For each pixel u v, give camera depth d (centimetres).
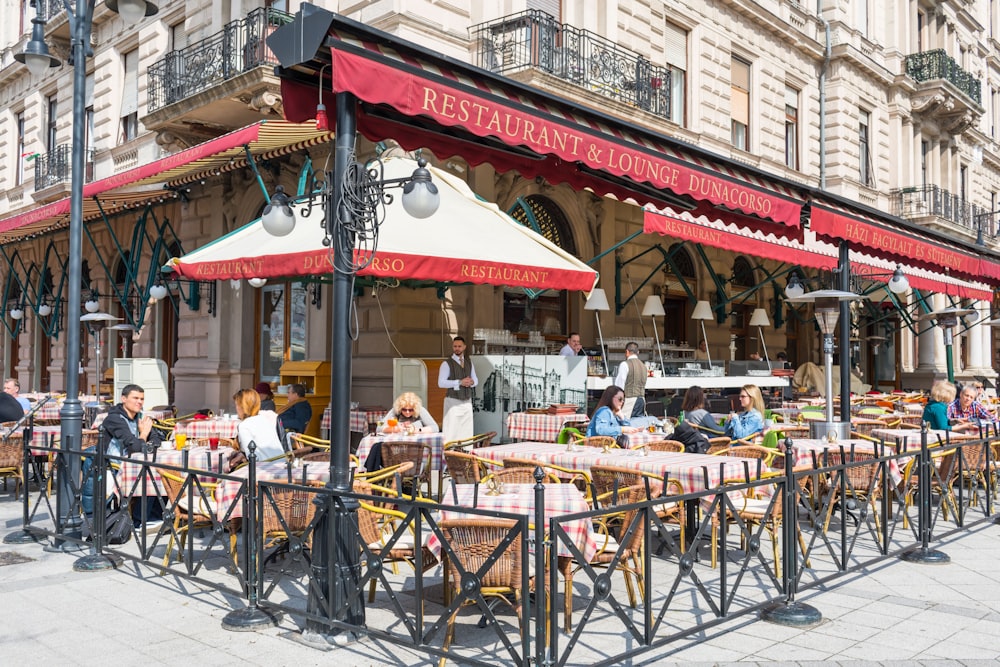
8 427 1062
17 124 2517
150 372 1576
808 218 909
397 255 750
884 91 2611
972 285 1653
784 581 533
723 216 873
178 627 512
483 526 442
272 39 502
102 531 670
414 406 905
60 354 2222
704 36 1878
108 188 1295
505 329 1428
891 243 919
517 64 1320
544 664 389
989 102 3466
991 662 449
